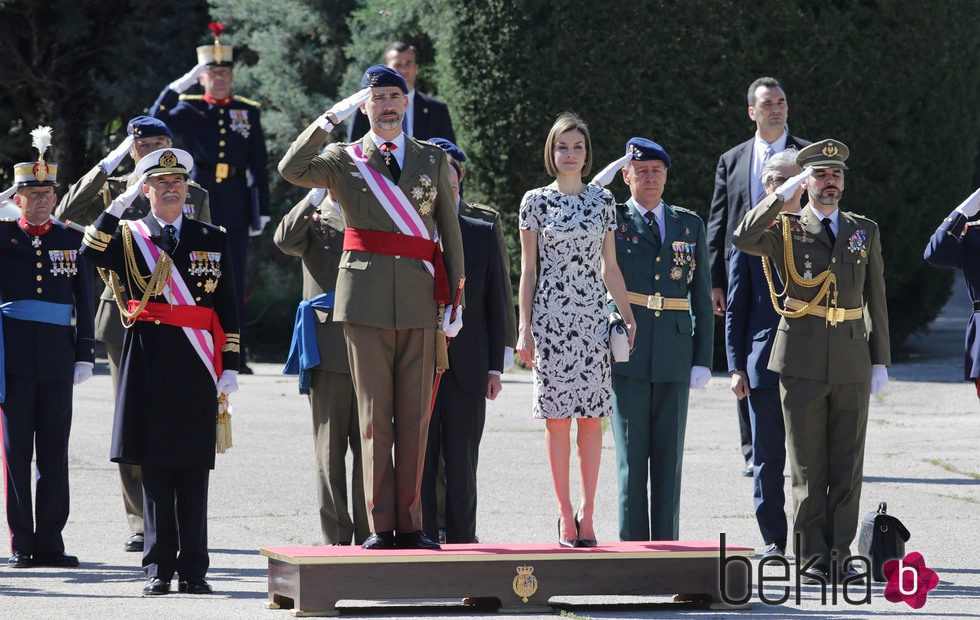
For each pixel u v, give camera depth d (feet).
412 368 60.80
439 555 59.52
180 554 64.80
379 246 59.98
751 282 76.07
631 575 61.41
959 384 143.02
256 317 197.67
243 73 197.16
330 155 60.34
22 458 71.72
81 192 75.66
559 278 66.23
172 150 65.62
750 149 93.81
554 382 65.46
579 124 66.95
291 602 60.80
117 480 95.30
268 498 89.76
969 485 92.94
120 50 207.41
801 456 70.08
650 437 72.49
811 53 151.02
